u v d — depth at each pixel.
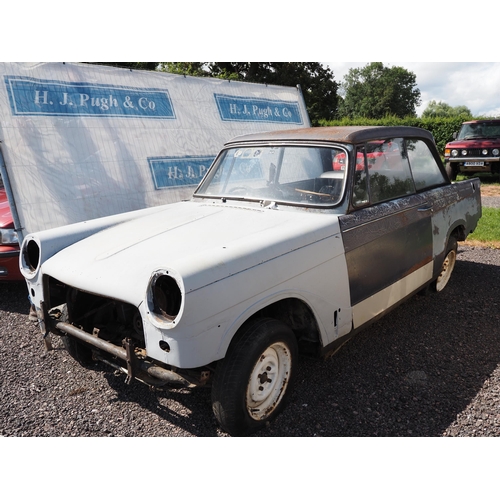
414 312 4.55
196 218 3.46
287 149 3.73
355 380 3.37
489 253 6.64
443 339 3.98
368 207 3.49
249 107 7.84
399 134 4.04
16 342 4.10
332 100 36.34
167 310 2.46
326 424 2.88
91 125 5.88
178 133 6.73
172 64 20.14
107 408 3.11
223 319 2.42
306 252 2.90
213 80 7.47
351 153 3.43
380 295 3.57
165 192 6.46
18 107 5.32
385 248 3.56
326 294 3.04
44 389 3.34
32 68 5.53
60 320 3.25
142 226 3.46
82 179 5.69
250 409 2.72
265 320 2.72
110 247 3.10
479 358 3.65
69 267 2.98
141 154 6.27
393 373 3.46
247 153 3.99
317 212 3.35
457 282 5.39
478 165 13.66
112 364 3.00
